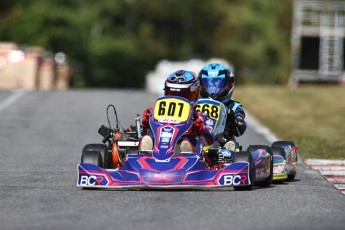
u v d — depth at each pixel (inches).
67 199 1362.0
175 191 1444.4
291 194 1455.5
